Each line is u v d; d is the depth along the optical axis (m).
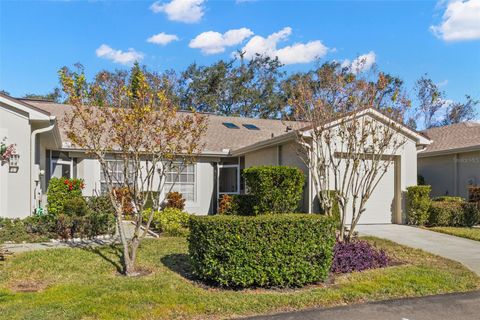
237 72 39.38
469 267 7.93
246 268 6.29
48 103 19.61
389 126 9.65
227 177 18.34
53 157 15.78
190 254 6.86
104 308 5.20
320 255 6.68
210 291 6.18
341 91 9.30
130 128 7.00
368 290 6.29
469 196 15.29
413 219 13.43
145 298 5.62
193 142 7.62
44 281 6.57
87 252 8.42
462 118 36.50
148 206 15.41
